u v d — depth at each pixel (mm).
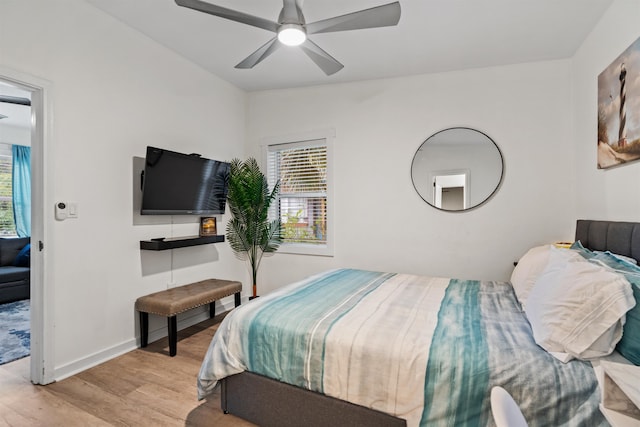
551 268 1651
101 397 1990
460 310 1832
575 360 1231
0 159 5172
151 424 1740
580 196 2633
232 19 1914
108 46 2508
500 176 2994
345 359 1455
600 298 1224
